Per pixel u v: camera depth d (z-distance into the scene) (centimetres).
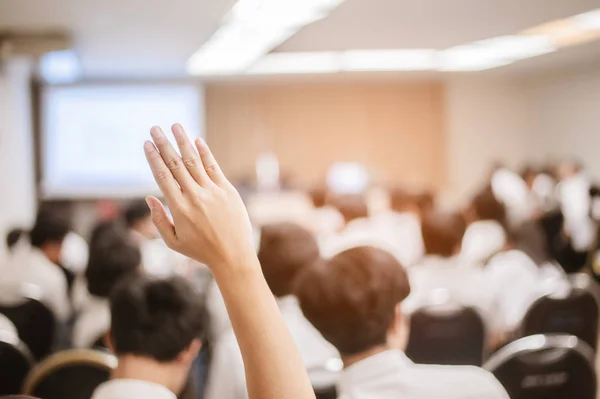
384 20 652
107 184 1153
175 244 82
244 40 723
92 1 507
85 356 256
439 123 1252
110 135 1153
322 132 1238
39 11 548
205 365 389
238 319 82
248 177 1134
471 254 538
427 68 1053
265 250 271
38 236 470
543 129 1249
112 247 337
